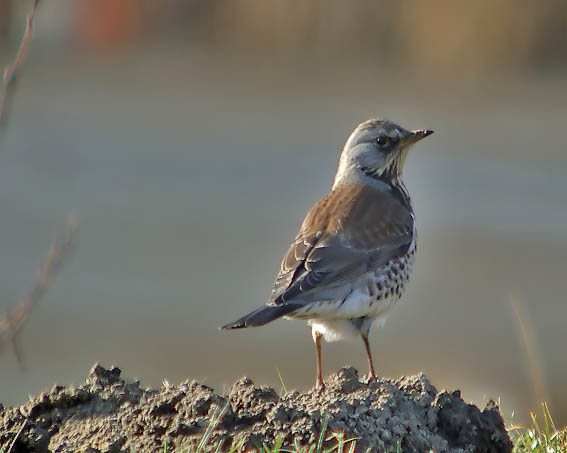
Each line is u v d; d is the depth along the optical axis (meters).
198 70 32.31
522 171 22.22
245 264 18.55
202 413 7.28
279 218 20.97
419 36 30.58
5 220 20.64
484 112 26.50
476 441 7.48
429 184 21.92
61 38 34.69
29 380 13.71
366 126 9.93
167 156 24.58
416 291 17.38
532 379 14.17
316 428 7.00
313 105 28.27
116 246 19.11
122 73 32.25
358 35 31.61
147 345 15.12
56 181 23.03
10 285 17.70
